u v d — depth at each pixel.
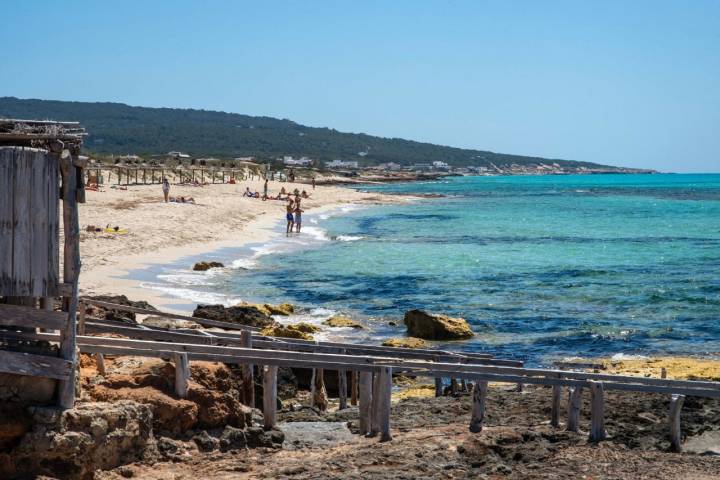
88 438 9.45
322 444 11.91
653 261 42.06
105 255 34.97
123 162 110.19
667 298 30.61
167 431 10.83
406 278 35.19
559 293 31.73
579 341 23.59
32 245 9.29
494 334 24.52
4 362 9.17
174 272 33.41
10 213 9.20
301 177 171.50
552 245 50.28
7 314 9.29
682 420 13.59
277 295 30.33
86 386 10.85
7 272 9.22
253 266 37.38
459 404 14.88
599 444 12.16
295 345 14.52
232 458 10.86
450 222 70.00
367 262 40.28
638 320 26.59
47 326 9.45
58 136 9.32
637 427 13.23
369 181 189.12
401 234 57.19
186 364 11.23
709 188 162.25
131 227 43.72
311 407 14.95
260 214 64.69
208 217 54.03
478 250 46.81
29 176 9.24
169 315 17.56
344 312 27.41
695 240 54.12
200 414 11.23
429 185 181.12
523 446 11.91
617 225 67.44
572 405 12.76
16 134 9.24
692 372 18.30
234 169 133.38
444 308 28.44
